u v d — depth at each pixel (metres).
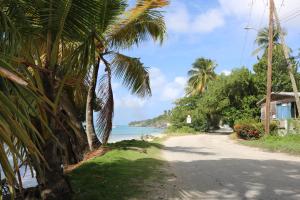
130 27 15.42
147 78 18.47
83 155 17.36
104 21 8.97
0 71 3.64
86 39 8.02
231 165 14.79
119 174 11.76
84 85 12.25
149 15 12.85
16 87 4.68
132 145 21.98
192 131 57.47
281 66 37.31
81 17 7.67
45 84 7.60
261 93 47.97
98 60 16.42
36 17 7.43
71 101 11.63
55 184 7.89
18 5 7.02
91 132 18.91
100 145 19.12
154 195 9.31
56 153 7.80
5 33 5.47
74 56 8.05
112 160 14.95
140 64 18.03
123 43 16.25
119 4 9.14
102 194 9.02
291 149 20.92
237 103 49.00
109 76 16.77
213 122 60.22
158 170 13.15
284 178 11.67
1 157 4.22
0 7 6.30
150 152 19.53
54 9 7.39
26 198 8.53
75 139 16.08
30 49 7.32
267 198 9.02
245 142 28.64
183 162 15.95
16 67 5.84
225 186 10.45
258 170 13.38
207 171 13.18
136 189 9.84
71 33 7.87
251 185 10.56
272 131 32.91
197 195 9.38
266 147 23.78
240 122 37.72
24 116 4.63
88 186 9.82
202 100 55.19
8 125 4.23
